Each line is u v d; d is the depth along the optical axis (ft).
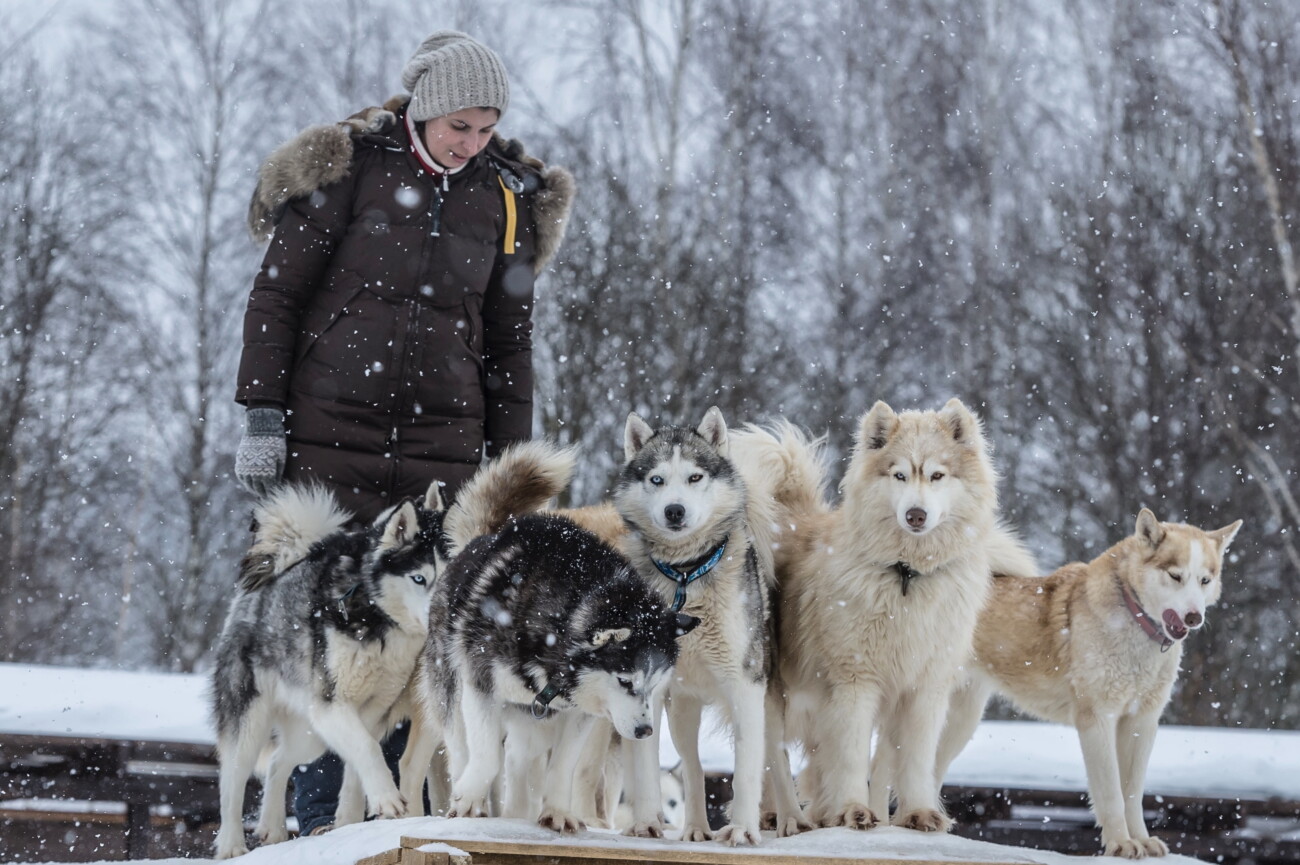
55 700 25.79
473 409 20.30
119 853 25.39
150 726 24.23
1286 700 56.29
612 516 19.89
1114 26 69.21
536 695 15.75
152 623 75.77
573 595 15.78
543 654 15.65
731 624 17.34
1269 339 59.36
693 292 60.13
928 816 18.08
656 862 13.46
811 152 70.28
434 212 19.66
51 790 23.58
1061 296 64.90
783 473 21.33
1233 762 25.71
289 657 18.47
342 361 19.31
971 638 19.80
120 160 67.05
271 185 19.36
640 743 16.47
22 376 65.82
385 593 17.83
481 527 18.80
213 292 67.26
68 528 71.26
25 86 66.95
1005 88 72.02
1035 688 22.13
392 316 19.44
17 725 23.86
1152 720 21.25
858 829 17.43
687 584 17.30
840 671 18.80
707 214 66.18
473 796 15.60
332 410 19.31
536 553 16.33
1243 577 56.29
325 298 19.49
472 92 19.21
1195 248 61.21
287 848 15.21
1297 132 57.52
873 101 71.97
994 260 67.97
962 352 65.46
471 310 20.17
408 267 19.47
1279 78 57.26
